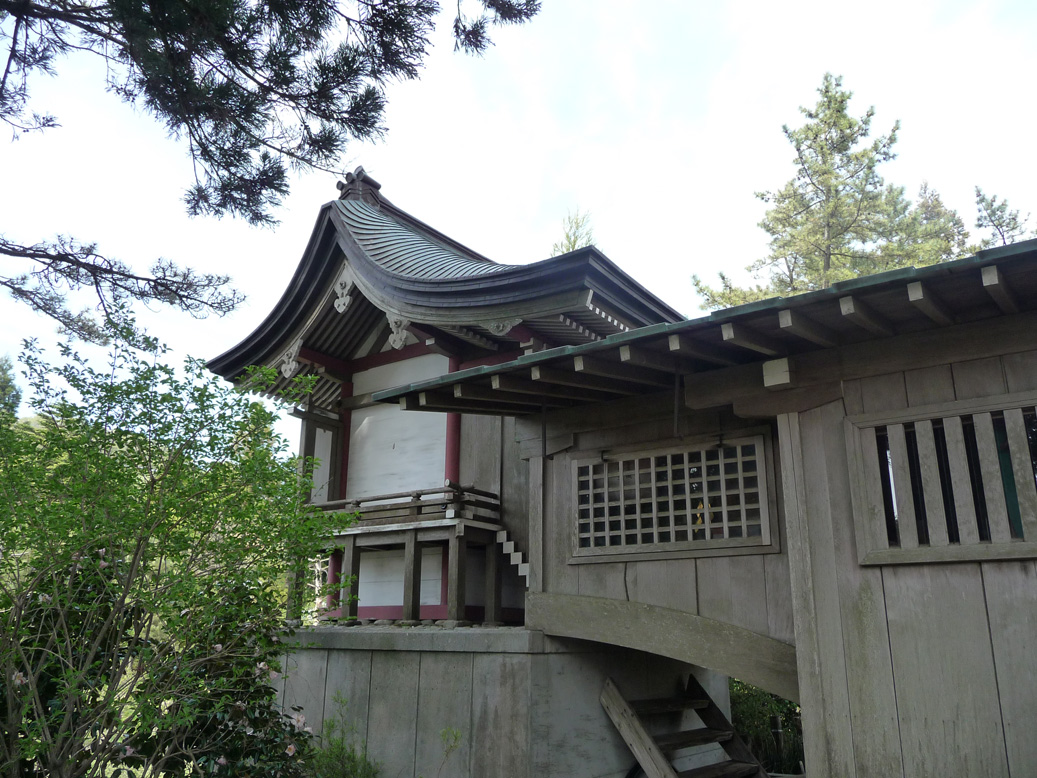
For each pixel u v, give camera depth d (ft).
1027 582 11.84
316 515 15.65
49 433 13.57
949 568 12.53
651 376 16.53
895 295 12.14
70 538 13.42
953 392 13.06
